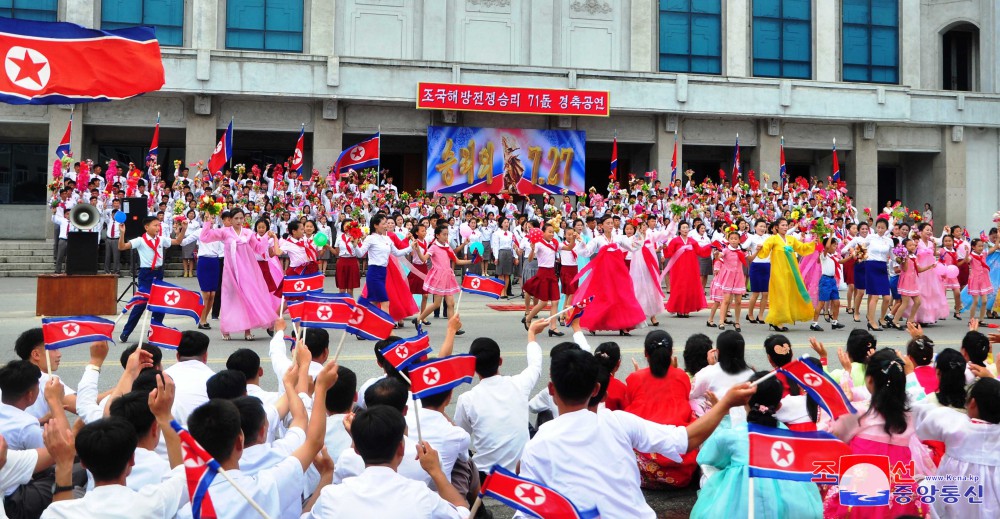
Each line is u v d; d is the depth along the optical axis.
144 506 3.66
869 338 7.04
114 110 26.33
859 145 31.08
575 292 15.11
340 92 26.91
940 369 5.86
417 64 27.34
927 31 33.66
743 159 31.48
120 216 14.70
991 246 17.62
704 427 4.22
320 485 4.84
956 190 31.66
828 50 31.98
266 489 3.81
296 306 6.41
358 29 28.98
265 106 27.17
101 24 27.50
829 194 25.83
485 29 29.70
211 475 3.35
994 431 5.04
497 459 5.57
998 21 32.97
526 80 27.98
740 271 14.81
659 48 31.06
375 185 25.14
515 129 28.34
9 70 12.36
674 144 29.47
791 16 31.98
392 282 13.97
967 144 32.03
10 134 27.38
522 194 28.31
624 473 4.11
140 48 13.05
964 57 34.09
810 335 14.40
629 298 13.71
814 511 4.50
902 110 30.75
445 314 16.55
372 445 3.82
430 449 4.11
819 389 4.30
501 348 12.41
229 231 12.71
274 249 12.97
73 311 14.14
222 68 26.27
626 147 31.44
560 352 4.27
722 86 29.53
